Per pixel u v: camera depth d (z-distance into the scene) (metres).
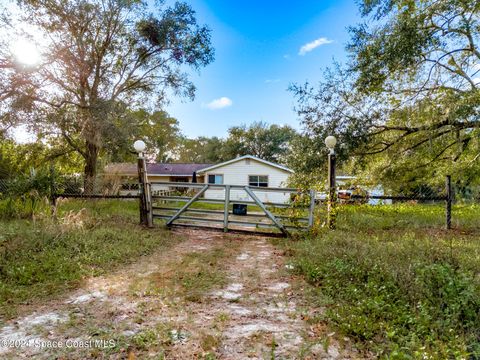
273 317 2.68
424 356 1.92
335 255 4.25
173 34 13.09
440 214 8.62
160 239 6.18
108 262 4.33
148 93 15.37
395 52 7.02
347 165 9.77
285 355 2.08
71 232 5.48
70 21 11.42
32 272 3.70
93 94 12.23
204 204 14.24
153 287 3.41
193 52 13.66
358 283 3.32
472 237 5.89
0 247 4.55
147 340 2.26
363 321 2.45
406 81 8.53
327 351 2.12
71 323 2.53
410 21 6.91
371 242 5.18
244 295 3.22
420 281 3.08
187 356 2.07
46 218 6.58
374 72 7.59
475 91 7.20
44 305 2.90
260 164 17.42
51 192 8.05
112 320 2.60
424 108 8.26
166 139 23.12
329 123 8.62
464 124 7.88
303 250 4.96
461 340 2.15
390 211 9.30
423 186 10.36
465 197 9.62
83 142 13.97
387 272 3.41
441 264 3.59
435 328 2.34
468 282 2.92
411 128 8.86
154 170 21.47
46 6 10.88
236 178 17.72
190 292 3.28
